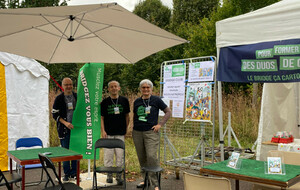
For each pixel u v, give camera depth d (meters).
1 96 6.94
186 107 6.17
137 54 4.86
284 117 6.61
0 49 4.74
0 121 6.93
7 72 7.04
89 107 6.04
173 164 6.47
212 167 3.86
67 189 4.11
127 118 6.04
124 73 20.12
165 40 4.34
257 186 4.32
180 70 6.38
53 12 3.64
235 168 3.78
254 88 11.65
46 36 4.70
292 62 4.32
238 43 4.93
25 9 3.63
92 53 5.24
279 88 6.58
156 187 5.34
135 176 6.72
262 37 4.66
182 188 5.84
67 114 6.11
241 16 4.89
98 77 6.11
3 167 6.98
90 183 6.02
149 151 5.31
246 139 10.38
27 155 4.57
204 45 16.25
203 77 5.88
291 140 5.90
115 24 4.12
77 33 4.70
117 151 5.98
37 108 7.57
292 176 3.38
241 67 4.87
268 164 3.56
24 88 7.32
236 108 11.38
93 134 6.04
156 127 5.31
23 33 4.50
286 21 4.41
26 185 5.90
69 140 6.14
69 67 18.34
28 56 5.05
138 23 3.96
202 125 5.96
